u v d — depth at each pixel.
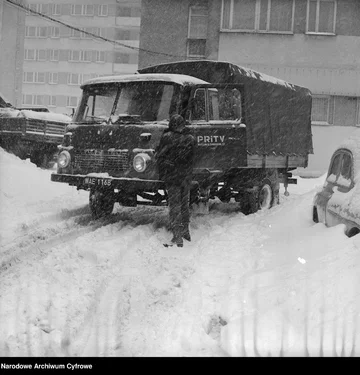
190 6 29.50
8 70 38.25
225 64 11.49
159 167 8.81
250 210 11.81
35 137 17.20
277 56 27.81
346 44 27.53
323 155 27.31
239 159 10.72
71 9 67.56
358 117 27.56
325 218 8.55
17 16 38.22
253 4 27.83
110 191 10.23
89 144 10.10
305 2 27.62
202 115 10.24
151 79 10.09
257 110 12.15
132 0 65.94
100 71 67.69
